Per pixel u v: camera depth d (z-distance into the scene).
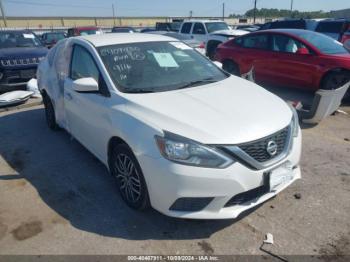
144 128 2.71
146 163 2.66
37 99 7.29
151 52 3.79
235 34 12.57
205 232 2.85
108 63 3.46
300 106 5.40
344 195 3.34
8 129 5.50
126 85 3.28
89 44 3.76
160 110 2.81
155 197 2.71
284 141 2.85
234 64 8.20
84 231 2.90
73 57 4.09
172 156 2.52
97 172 3.93
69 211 3.19
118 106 3.05
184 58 3.96
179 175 2.49
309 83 6.50
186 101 3.00
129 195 3.14
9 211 3.21
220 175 2.48
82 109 3.70
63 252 2.66
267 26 13.73
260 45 7.53
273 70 7.16
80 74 3.83
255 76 7.58
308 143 4.64
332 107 5.24
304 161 4.07
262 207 3.16
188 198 2.56
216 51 8.74
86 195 3.45
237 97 3.18
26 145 4.80
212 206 2.58
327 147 4.50
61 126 4.82
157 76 3.51
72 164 4.16
